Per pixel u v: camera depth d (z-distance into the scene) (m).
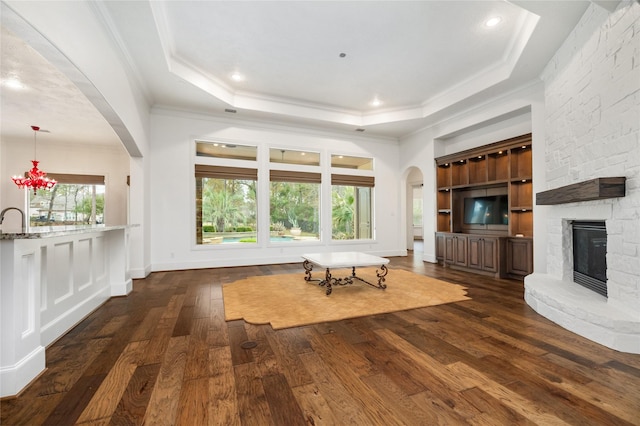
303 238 6.75
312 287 4.20
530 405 1.54
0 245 1.66
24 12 1.86
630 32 2.27
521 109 4.78
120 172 7.15
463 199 6.23
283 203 6.59
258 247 6.25
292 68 4.63
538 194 3.62
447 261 5.99
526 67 3.99
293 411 1.50
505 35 3.76
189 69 4.51
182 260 5.64
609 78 2.53
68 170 6.79
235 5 3.21
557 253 3.52
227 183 6.10
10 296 1.66
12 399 1.60
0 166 6.32
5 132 5.92
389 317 2.96
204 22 3.50
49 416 1.46
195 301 3.55
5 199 6.38
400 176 7.70
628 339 2.14
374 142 7.48
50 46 2.20
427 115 6.04
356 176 7.28
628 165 2.30
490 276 5.02
